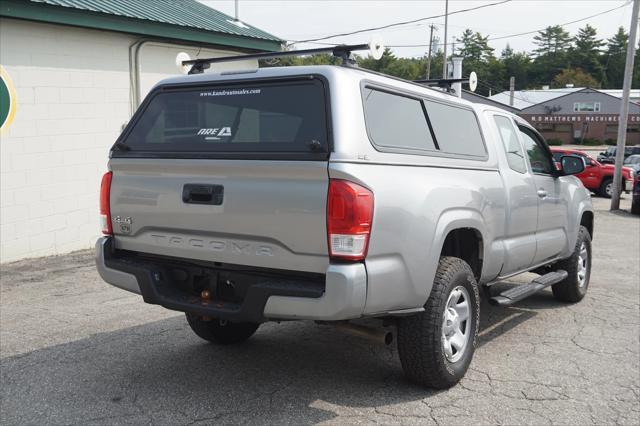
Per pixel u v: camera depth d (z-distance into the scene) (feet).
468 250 16.29
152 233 13.94
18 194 29.40
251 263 12.57
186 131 13.78
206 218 12.92
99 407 13.35
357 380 14.92
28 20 28.96
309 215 11.71
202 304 13.03
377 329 13.41
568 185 22.27
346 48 13.37
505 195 17.25
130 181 14.11
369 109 12.84
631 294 24.52
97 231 33.53
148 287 13.61
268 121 12.75
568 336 18.76
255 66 45.19
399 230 12.45
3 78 28.45
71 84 31.63
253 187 12.30
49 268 27.91
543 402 13.83
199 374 15.24
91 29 32.40
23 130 29.45
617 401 13.94
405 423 12.65
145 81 36.17
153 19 34.42
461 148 16.05
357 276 11.53
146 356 16.52
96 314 20.56
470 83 18.21
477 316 15.16
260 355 16.66
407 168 13.23
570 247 21.97
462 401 13.78
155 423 12.60
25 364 15.89
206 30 37.96
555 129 249.96
